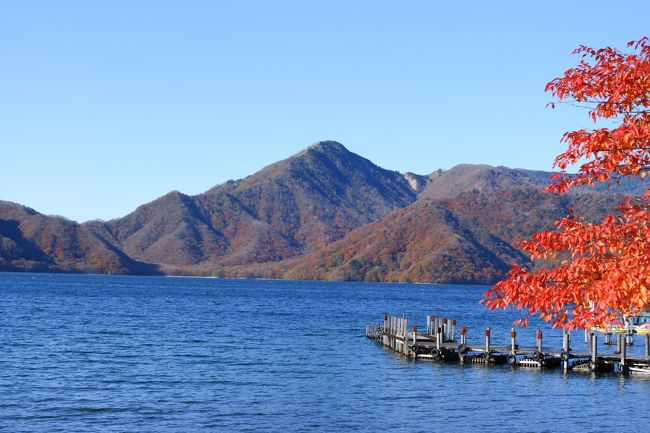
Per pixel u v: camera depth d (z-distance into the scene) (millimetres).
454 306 172500
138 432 31281
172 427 32281
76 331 78375
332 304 165375
